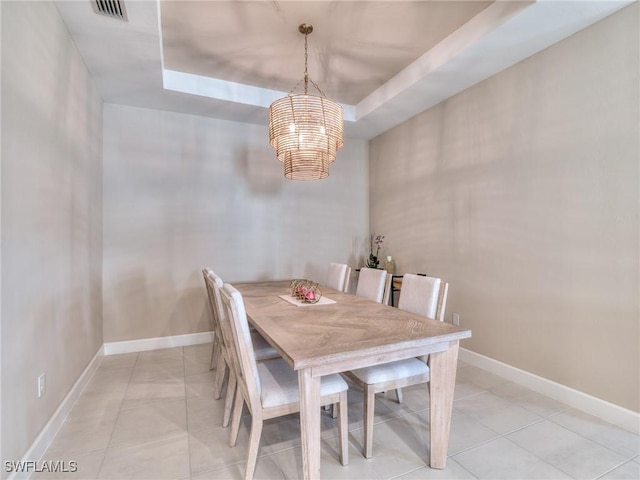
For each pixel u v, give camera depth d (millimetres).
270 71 3125
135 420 2119
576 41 2240
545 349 2441
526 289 2576
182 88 3125
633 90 1965
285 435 1966
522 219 2602
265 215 4039
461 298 3152
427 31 2516
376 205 4488
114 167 3355
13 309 1497
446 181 3336
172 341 3576
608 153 2080
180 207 3625
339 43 2664
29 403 1638
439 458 1656
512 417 2129
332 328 1729
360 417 2166
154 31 2229
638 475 1604
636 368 1962
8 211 1468
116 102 3338
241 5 2207
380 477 1603
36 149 1751
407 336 1591
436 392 1657
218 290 2006
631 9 1968
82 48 2414
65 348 2164
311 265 4301
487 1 2182
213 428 2035
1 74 1422
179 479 1596
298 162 2574
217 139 3803
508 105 2703
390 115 3744
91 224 2865
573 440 1885
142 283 3457
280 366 1880
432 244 3518
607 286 2092
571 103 2273
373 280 2752
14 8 1525
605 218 2098
